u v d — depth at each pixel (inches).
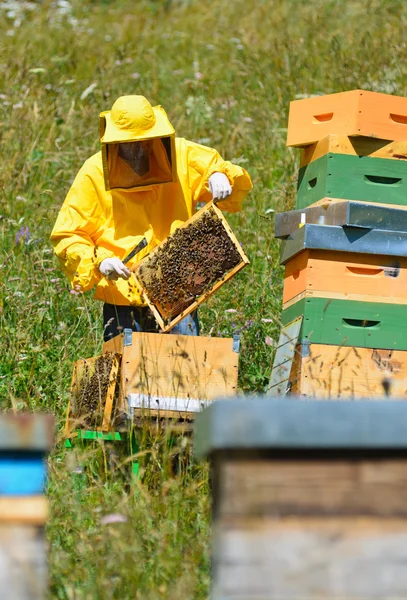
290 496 267.1
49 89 1083.9
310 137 529.3
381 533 267.6
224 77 1171.9
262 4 1386.6
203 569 360.2
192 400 486.3
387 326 506.9
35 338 637.3
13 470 278.5
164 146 541.0
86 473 473.7
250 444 262.1
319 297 502.3
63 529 396.2
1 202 837.2
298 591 265.0
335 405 264.7
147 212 559.8
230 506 266.1
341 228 500.1
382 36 1171.9
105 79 1133.1
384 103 513.0
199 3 1451.8
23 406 542.3
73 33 1302.9
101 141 525.0
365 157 515.8
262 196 861.8
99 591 339.3
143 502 404.2
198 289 519.8
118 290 548.7
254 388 574.6
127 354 492.4
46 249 739.4
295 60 1135.0
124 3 1494.8
